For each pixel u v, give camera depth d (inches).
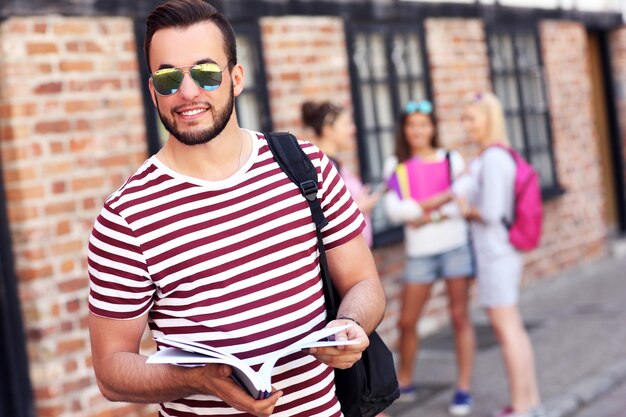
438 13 403.2
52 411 237.8
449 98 407.2
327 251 117.2
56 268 239.9
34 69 237.8
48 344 237.1
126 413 254.2
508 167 255.8
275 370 109.9
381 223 364.5
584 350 340.5
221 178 109.0
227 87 108.1
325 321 114.0
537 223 257.9
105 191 253.4
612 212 577.6
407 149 287.1
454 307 282.2
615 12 559.8
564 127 498.0
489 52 437.1
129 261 106.3
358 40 362.0
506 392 295.1
